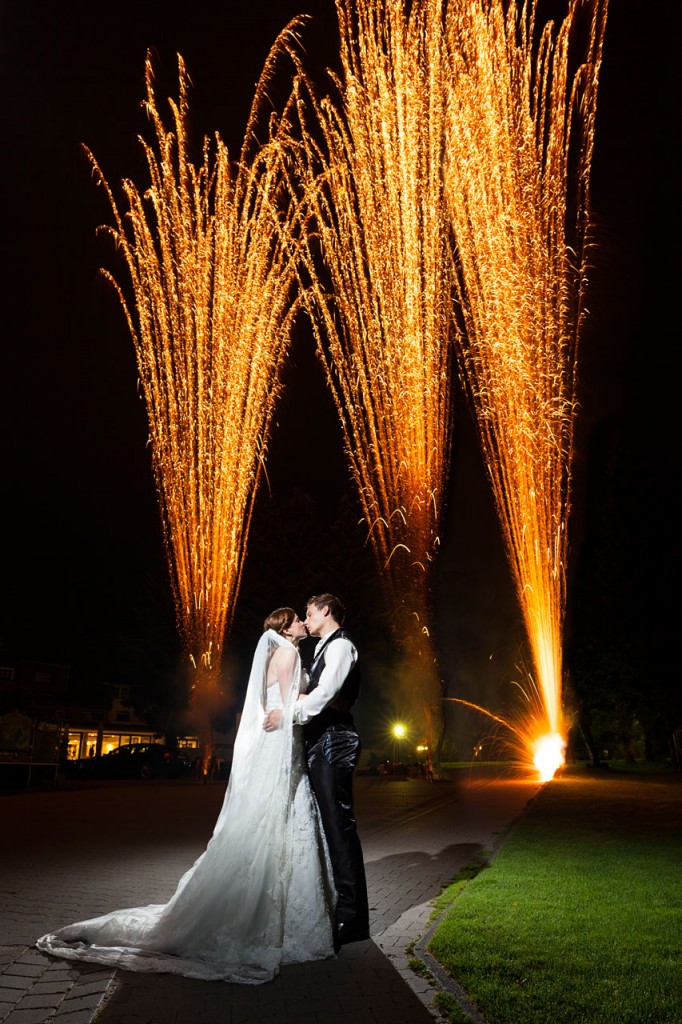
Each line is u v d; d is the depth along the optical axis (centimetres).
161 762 3384
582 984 411
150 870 821
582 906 578
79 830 1213
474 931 511
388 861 862
